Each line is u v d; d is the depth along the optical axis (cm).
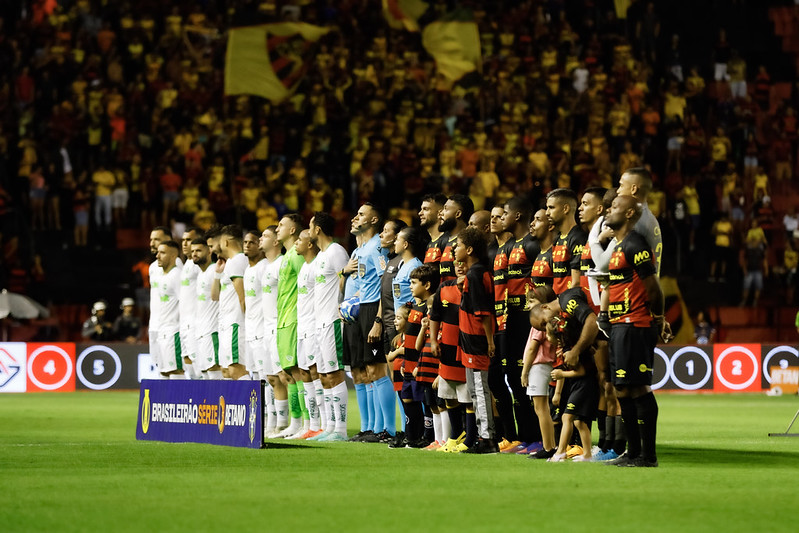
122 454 3056
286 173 9312
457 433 3319
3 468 2686
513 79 10250
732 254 9419
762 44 11169
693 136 9888
